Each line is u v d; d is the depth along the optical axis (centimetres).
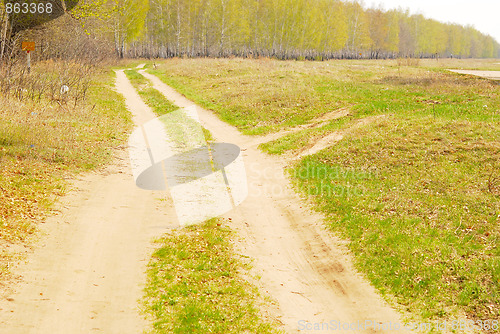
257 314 857
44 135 1895
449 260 1054
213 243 1176
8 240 991
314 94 3391
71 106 2673
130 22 7462
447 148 1814
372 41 10912
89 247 1045
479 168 1591
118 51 7988
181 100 3681
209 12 8469
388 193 1520
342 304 940
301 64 5453
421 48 12556
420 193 1480
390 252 1132
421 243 1145
